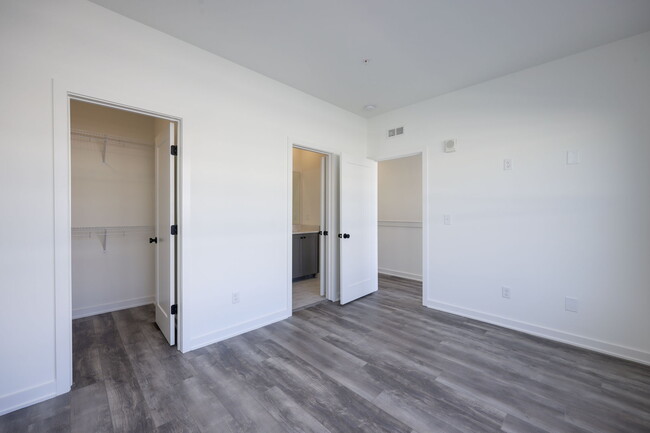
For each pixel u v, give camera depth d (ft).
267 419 5.47
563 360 7.65
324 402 5.95
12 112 5.59
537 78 9.12
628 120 7.72
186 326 8.06
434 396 6.15
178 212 8.07
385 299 13.07
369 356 7.84
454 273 11.10
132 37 7.04
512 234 9.67
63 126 6.12
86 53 6.40
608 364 7.48
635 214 7.65
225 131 8.84
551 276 8.95
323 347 8.38
